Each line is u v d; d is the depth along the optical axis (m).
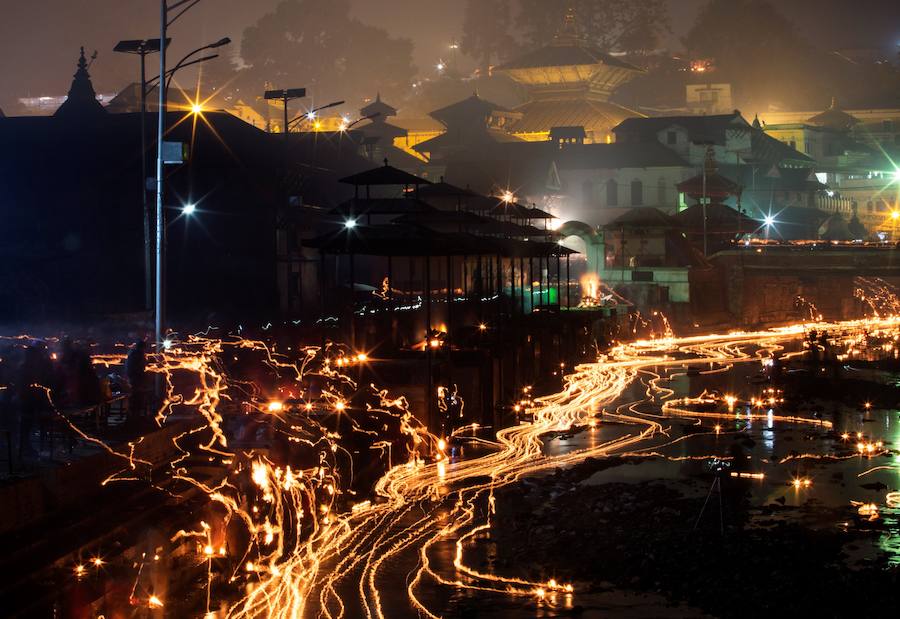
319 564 25.36
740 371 66.38
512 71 154.75
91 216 62.22
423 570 24.91
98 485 23.80
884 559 25.36
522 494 32.44
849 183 159.38
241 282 60.91
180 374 36.09
